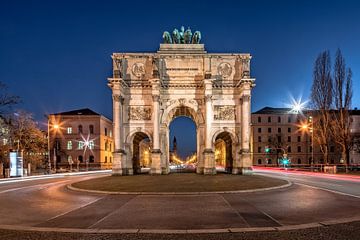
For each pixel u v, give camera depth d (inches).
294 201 827.4
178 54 1996.8
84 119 3949.3
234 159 1971.0
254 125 4768.7
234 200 855.7
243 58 1999.3
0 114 2343.8
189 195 958.4
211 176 1676.9
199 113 1996.8
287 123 4771.2
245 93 1915.6
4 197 1000.2
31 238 489.1
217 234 498.3
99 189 1103.6
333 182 1409.9
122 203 828.6
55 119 3922.2
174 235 496.1
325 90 2456.9
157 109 1916.8
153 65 1931.6
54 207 782.5
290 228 527.5
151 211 706.2
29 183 1572.3
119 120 1921.8
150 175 1814.7
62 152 3885.3
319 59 2502.5
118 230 529.7
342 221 571.8
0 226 571.5
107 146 4271.7
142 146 5457.7
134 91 2010.3
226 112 1991.9
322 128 2536.9
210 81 1903.3
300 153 4704.7
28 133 2628.0
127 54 2004.2
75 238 486.3
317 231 506.6
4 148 2379.4
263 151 4731.8
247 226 553.3
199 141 1993.1
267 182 1275.8
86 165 3826.3
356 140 3427.7
